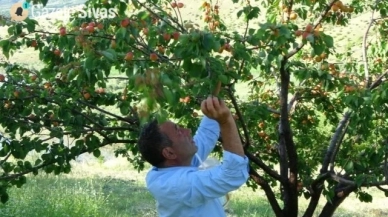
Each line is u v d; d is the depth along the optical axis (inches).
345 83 174.7
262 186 211.0
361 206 435.8
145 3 157.8
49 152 189.5
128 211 383.2
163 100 83.7
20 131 186.7
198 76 106.4
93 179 471.8
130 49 132.0
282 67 170.1
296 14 184.9
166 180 106.1
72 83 176.2
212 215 106.1
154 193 107.8
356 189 199.6
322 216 209.2
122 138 204.1
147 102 83.4
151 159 110.6
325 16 173.8
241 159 99.1
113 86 207.9
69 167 194.1
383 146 182.2
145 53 130.4
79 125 185.8
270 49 153.4
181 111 162.1
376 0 207.8
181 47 105.6
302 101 234.4
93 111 223.9
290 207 205.8
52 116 191.9
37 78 184.5
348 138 212.7
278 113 205.3
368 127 186.4
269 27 125.1
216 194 101.4
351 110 181.0
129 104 187.5
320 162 230.5
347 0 220.4
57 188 391.9
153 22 151.4
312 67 181.3
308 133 241.6
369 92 165.6
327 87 174.6
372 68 229.3
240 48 136.3
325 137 238.4
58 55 162.7
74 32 139.8
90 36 134.2
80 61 137.6
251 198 442.9
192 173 104.3
